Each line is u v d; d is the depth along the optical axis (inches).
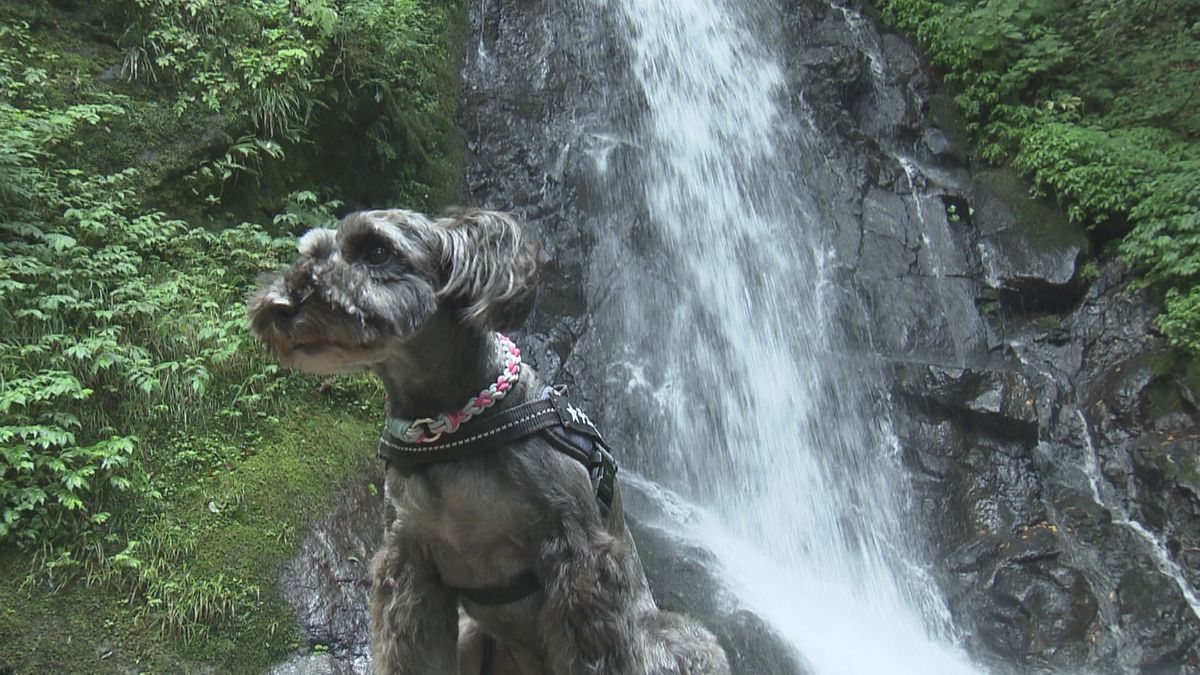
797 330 86.5
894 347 87.7
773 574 67.7
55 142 56.9
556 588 25.6
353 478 51.4
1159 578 71.8
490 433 25.3
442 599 28.3
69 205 55.1
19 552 41.4
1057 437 84.3
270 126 65.8
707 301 83.4
